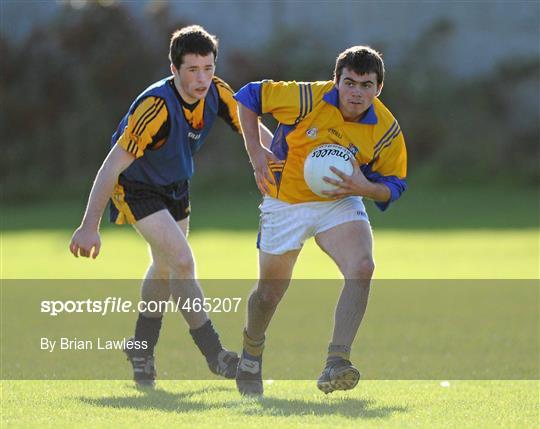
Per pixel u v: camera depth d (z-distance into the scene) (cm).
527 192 10969
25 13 12425
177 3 12544
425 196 10744
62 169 11988
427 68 12238
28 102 12000
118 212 2633
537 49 12412
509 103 12069
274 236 2314
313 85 2278
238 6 12619
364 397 2300
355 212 2283
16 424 1872
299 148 2273
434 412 2058
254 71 12069
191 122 2553
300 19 12619
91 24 12000
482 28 12462
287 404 2172
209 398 2286
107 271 5709
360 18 12544
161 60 12069
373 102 2303
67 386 2495
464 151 11669
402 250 6706
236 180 11475
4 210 10900
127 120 2555
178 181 2620
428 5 12494
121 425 1859
